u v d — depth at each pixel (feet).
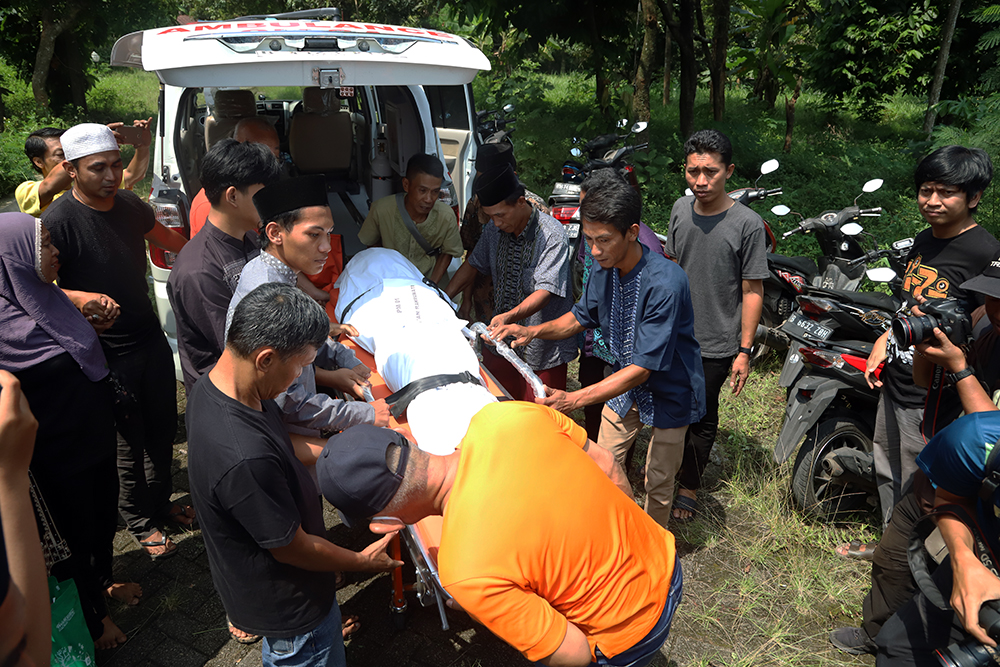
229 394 6.01
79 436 8.52
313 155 17.69
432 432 7.38
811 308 11.75
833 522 11.37
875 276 11.99
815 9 38.73
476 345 9.46
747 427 14.21
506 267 11.33
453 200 16.05
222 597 6.66
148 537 10.82
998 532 5.79
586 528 5.47
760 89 49.34
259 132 12.33
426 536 7.17
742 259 10.85
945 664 5.54
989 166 8.74
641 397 9.77
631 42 33.19
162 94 13.80
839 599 10.02
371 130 18.60
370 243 12.59
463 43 12.40
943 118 41.98
